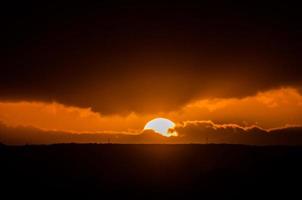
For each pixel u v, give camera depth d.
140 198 158.12
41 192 164.00
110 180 186.12
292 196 160.00
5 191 163.62
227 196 160.88
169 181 184.75
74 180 184.75
